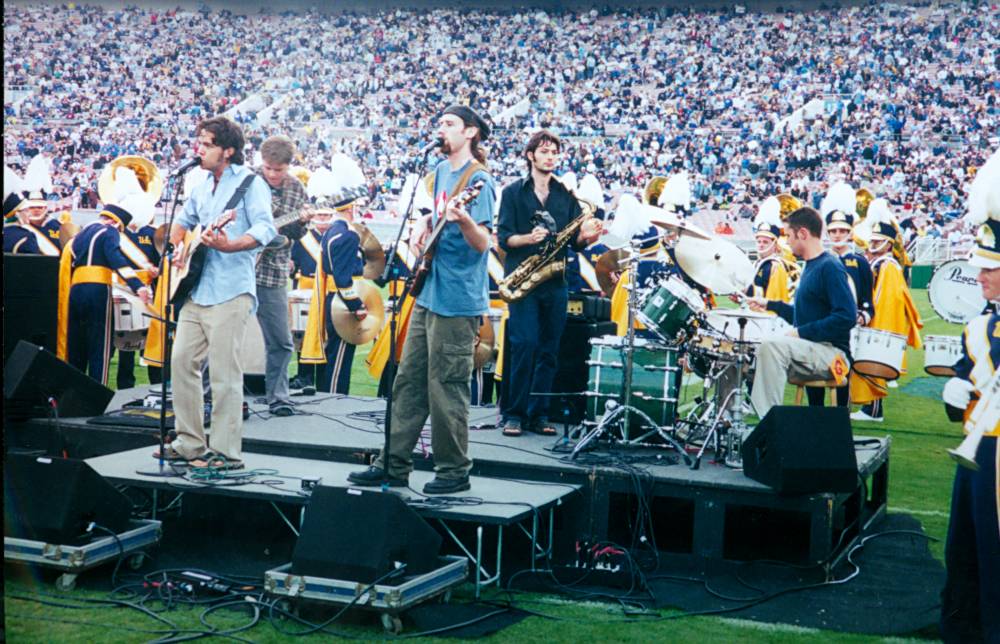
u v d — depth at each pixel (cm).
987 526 422
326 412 777
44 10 5425
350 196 948
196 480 574
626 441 659
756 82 5006
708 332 651
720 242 689
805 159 4319
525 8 5444
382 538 482
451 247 554
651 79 5141
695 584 562
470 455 633
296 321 1016
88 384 729
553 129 4928
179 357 596
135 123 5022
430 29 5512
